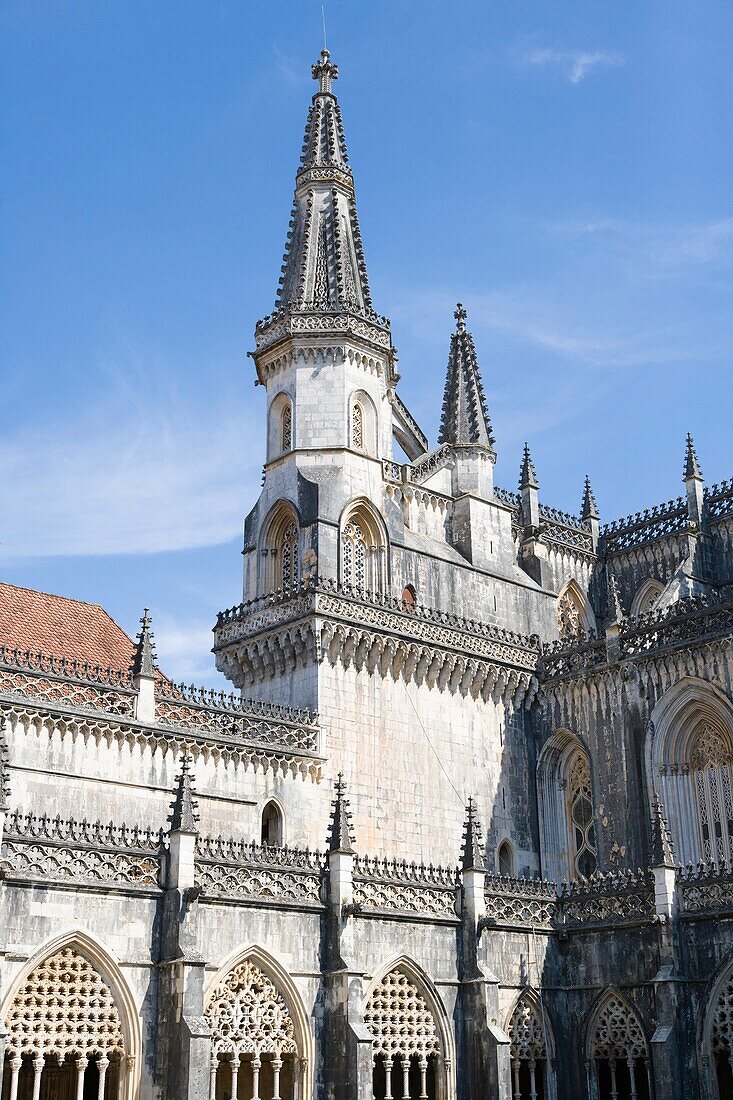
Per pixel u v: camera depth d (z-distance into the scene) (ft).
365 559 197.57
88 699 158.92
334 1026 137.28
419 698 193.16
